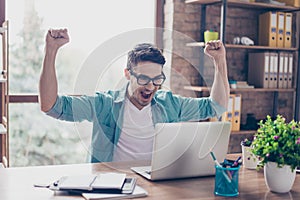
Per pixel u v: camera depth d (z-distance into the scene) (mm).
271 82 4148
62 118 1982
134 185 1688
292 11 4371
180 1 4027
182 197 1598
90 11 3801
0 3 3516
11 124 3666
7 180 1768
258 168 1759
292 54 4246
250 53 4270
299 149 1680
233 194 1643
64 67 3746
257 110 4473
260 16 4262
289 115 4617
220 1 3891
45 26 3713
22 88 3695
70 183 1637
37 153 3771
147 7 4035
